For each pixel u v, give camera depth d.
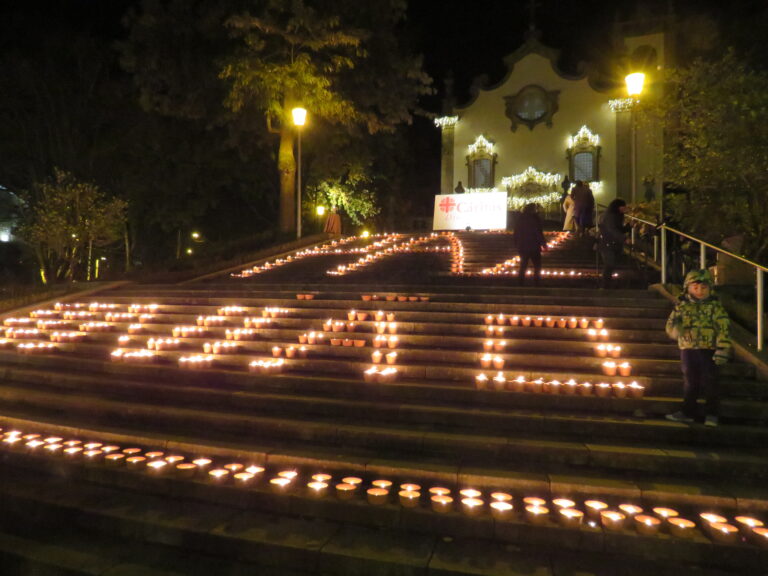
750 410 5.82
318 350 8.19
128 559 4.54
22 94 29.36
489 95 35.41
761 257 10.41
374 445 5.72
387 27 23.66
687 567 4.09
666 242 10.63
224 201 31.66
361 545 4.39
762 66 15.55
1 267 32.31
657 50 31.69
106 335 9.80
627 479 4.97
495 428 5.92
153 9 21.81
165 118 26.11
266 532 4.59
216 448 5.75
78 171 29.64
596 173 32.81
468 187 35.41
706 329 5.63
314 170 26.28
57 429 6.58
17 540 4.88
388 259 16.02
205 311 10.55
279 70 20.08
